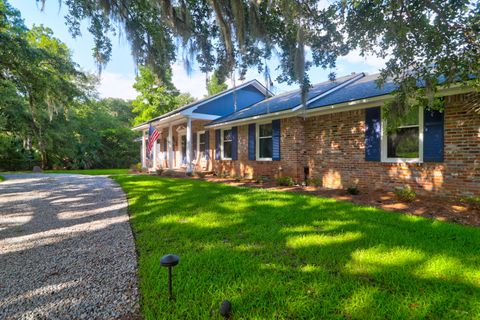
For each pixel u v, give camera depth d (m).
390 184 6.92
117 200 6.79
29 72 10.08
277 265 2.78
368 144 7.41
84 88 20.61
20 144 22.05
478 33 3.56
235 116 12.17
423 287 2.29
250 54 5.72
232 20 5.10
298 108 8.56
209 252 3.16
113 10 5.42
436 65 3.96
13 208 6.02
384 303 2.07
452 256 2.89
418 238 3.46
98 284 2.56
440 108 4.55
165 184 9.19
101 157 27.91
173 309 2.10
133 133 29.53
